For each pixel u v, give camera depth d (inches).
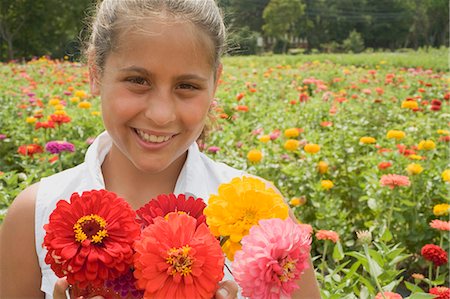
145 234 33.6
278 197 37.8
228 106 261.0
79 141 175.0
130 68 42.1
